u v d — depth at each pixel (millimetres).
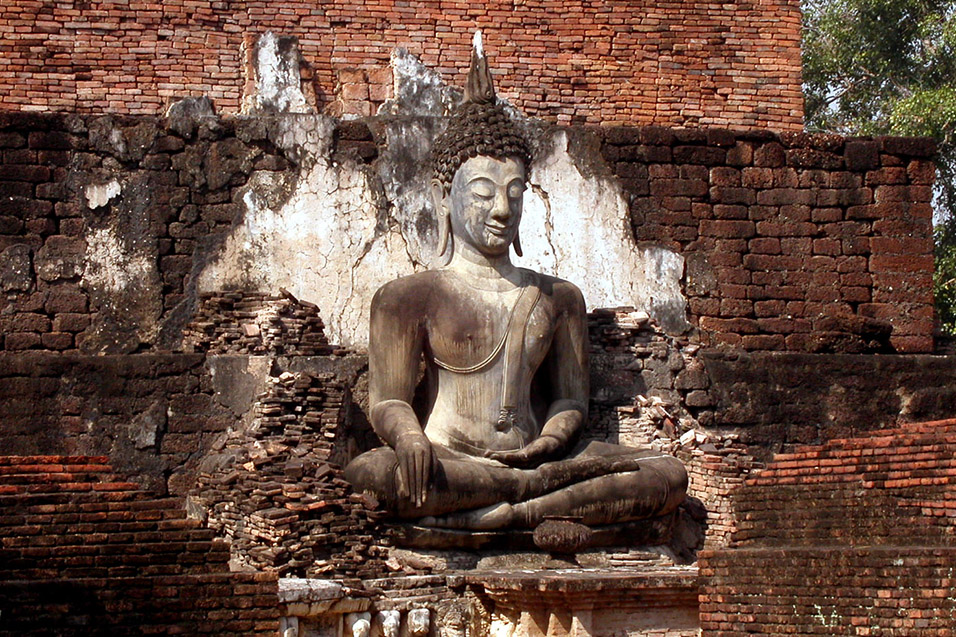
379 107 20828
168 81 21797
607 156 18578
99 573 13320
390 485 14969
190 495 15734
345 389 16531
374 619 14141
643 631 14195
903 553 13078
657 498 15570
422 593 14438
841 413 18062
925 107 26844
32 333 17203
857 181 19094
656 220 18609
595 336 17688
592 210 18453
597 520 15453
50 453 16297
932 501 14406
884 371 18219
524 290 16047
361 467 15148
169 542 13594
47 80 21500
